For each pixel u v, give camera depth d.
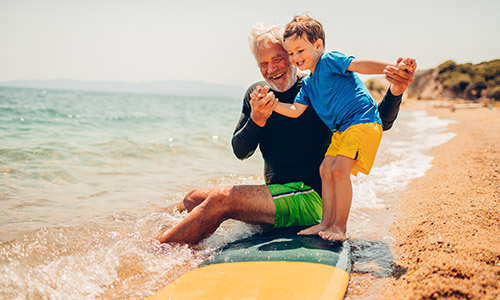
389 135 13.52
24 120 12.56
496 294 2.05
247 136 3.37
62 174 5.70
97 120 14.90
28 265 2.75
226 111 33.03
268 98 3.12
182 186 5.30
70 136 9.48
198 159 7.64
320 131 3.40
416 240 3.16
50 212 3.97
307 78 3.38
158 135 10.79
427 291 2.17
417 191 5.04
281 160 3.44
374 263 2.90
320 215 3.40
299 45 3.19
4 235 3.22
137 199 4.61
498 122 16.38
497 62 59.22
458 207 3.75
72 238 3.26
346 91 3.13
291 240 3.04
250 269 2.64
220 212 3.16
